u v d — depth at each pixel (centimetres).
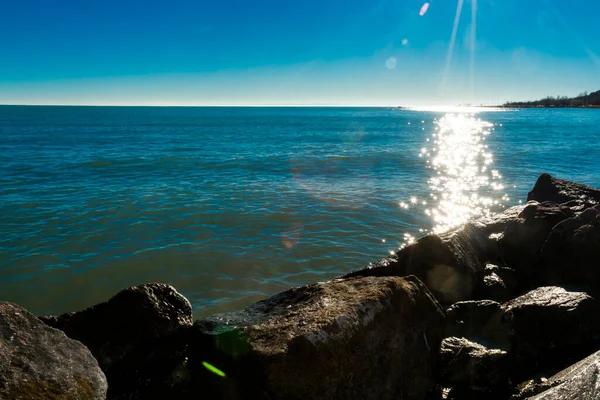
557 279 685
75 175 2256
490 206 1569
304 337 402
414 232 1239
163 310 494
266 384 388
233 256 1027
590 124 8075
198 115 16150
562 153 3269
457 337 531
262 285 878
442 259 680
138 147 3875
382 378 435
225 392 409
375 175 2262
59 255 1029
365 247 1106
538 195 1192
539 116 13438
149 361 458
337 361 407
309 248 1090
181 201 1603
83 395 322
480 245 819
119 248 1079
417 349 471
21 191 1803
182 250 1066
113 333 464
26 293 840
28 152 3378
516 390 454
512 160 2889
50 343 347
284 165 2634
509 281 731
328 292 487
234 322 467
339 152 3416
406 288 502
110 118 12062
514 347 509
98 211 1443
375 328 445
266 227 1268
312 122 10469
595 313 546
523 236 756
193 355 459
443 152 3412
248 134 5912
